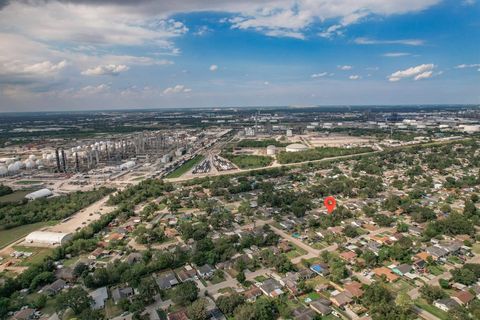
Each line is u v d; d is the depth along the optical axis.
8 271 162.38
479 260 159.62
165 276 148.12
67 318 123.25
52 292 140.38
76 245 180.00
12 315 126.56
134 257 166.38
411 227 197.12
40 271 154.62
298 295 135.12
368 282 143.12
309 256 168.75
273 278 148.75
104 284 146.38
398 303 121.25
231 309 122.69
